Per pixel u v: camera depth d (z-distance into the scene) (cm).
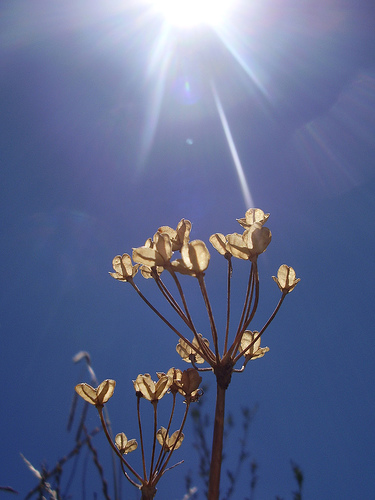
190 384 29
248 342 31
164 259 28
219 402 27
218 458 26
